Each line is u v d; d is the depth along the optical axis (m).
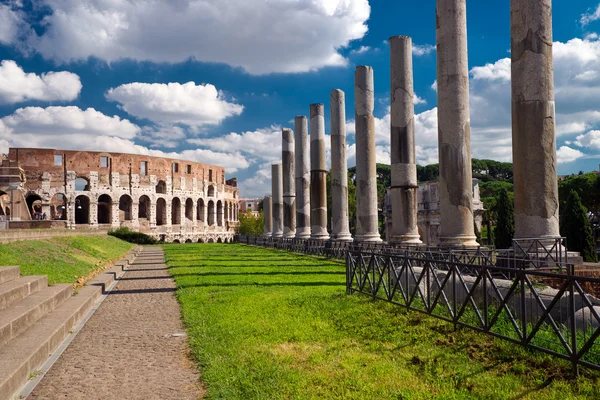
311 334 9.46
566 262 14.09
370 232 30.38
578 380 6.34
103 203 79.94
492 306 9.54
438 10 19.50
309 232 44.03
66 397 6.39
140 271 24.53
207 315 11.59
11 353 7.47
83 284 16.30
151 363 7.94
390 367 7.32
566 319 8.16
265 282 18.28
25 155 72.94
